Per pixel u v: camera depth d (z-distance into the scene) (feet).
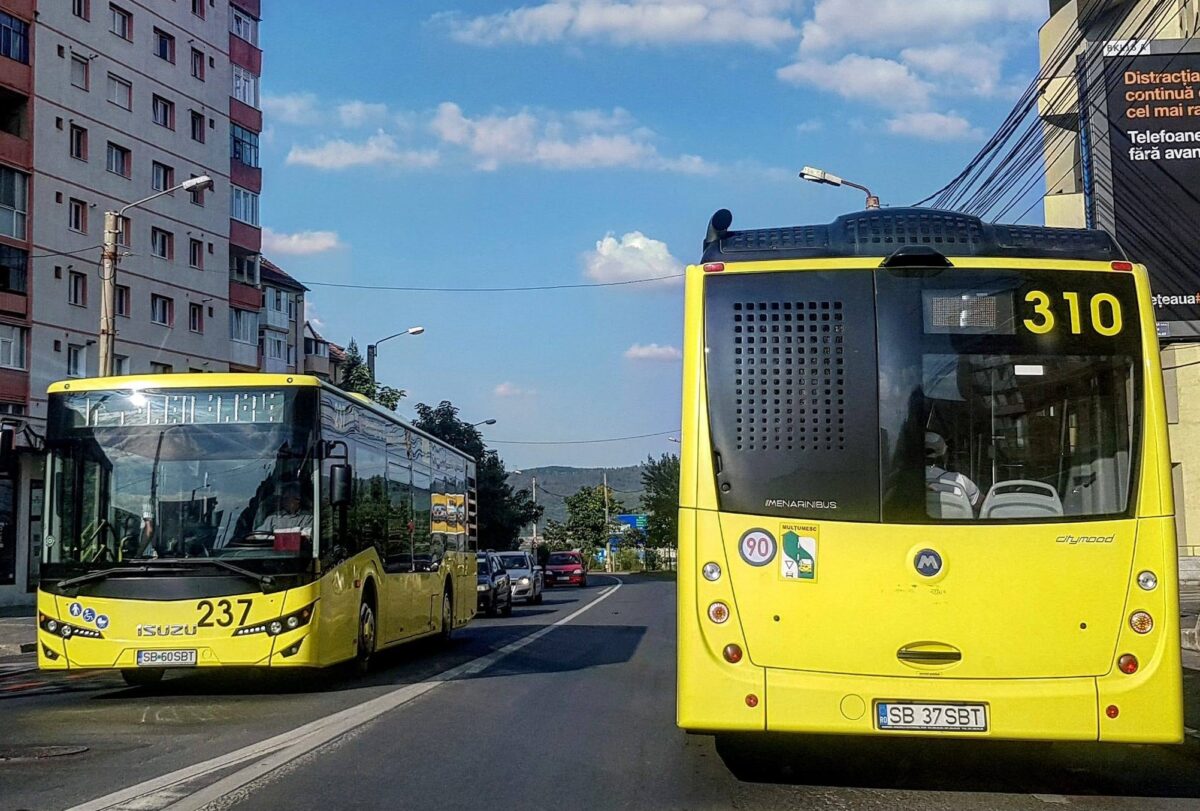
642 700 37.58
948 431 21.48
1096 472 21.31
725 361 22.26
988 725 20.59
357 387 179.73
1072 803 22.27
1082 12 77.30
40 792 22.80
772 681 21.08
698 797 22.65
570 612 100.68
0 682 47.34
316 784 23.65
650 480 306.35
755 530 21.54
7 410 118.83
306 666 37.04
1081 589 20.88
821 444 21.68
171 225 149.89
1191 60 55.93
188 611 36.68
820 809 21.66
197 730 31.17
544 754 27.35
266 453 38.11
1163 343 55.47
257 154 170.60
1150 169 55.72
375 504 46.24
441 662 52.08
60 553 37.47
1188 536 96.43
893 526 21.20
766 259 22.82
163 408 38.52
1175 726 20.54
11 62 122.62
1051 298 21.91
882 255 22.58
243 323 166.91
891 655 20.93
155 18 148.05
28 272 122.83
